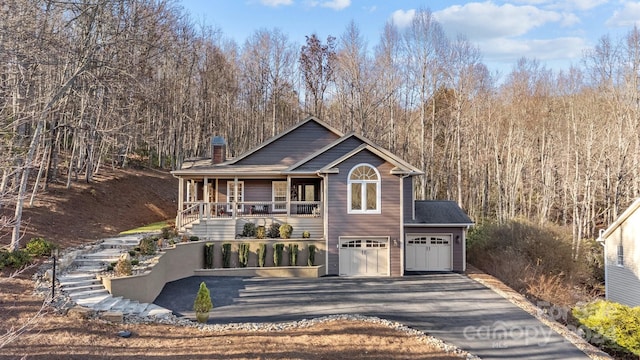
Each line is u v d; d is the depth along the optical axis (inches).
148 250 673.6
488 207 1594.5
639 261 813.9
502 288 708.0
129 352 367.6
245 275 770.8
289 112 1957.4
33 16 580.7
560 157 1520.7
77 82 872.3
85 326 409.1
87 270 583.2
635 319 553.0
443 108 1612.9
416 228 858.1
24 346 349.4
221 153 1029.8
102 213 1030.4
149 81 1273.4
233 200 984.9
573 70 1727.4
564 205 1448.1
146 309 519.8
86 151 1208.8
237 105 1942.7
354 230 812.0
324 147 935.7
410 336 466.3
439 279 773.9
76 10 730.2
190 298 609.6
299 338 434.9
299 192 997.2
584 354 444.8
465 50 1489.9
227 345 402.6
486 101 1663.4
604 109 1475.1
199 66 1770.4
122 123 1118.4
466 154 1640.0
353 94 1566.2
